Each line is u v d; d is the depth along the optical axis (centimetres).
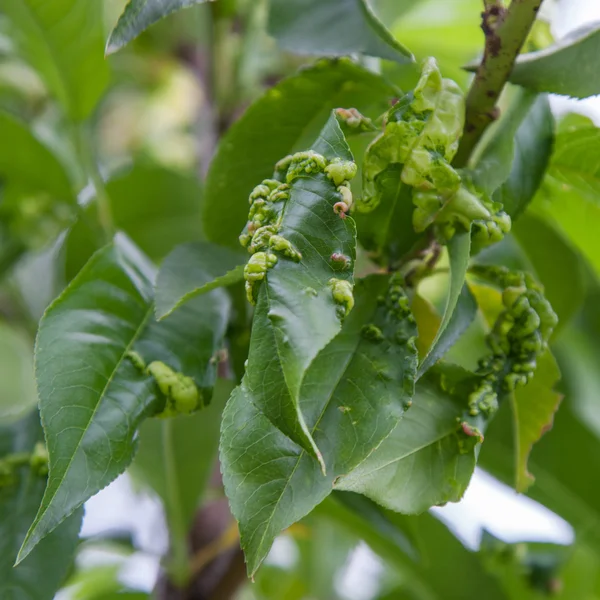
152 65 127
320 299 71
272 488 72
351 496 85
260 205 73
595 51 78
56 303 77
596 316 100
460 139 78
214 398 90
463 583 91
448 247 76
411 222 77
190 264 80
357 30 81
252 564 71
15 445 83
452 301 74
